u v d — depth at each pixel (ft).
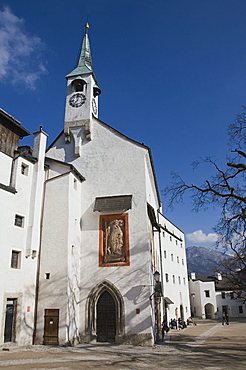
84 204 92.17
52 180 86.38
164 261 145.79
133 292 81.05
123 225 87.40
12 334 69.05
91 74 107.65
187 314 181.88
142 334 77.15
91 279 84.64
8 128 78.64
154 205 122.42
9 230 71.51
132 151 94.43
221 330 123.85
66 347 71.15
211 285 238.07
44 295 77.10
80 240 88.58
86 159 97.30
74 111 102.99
